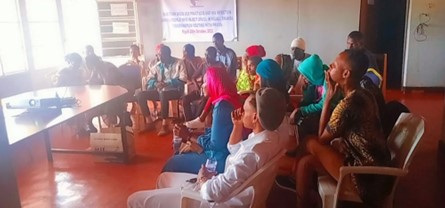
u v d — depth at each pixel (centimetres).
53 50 588
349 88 191
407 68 632
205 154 211
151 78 475
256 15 618
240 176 141
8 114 252
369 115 180
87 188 291
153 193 171
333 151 190
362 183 176
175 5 639
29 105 267
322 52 610
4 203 102
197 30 643
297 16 605
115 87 368
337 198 179
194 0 630
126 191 284
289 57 386
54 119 240
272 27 618
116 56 624
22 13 522
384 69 414
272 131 156
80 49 617
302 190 203
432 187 276
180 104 442
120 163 341
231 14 626
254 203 149
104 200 270
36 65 554
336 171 184
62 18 599
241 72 378
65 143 408
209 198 142
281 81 238
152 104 516
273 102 153
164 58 466
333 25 597
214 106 211
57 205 264
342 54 190
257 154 146
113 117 389
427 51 621
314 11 597
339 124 181
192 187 166
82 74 434
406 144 183
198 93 417
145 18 648
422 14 608
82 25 614
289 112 281
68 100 287
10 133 211
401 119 197
